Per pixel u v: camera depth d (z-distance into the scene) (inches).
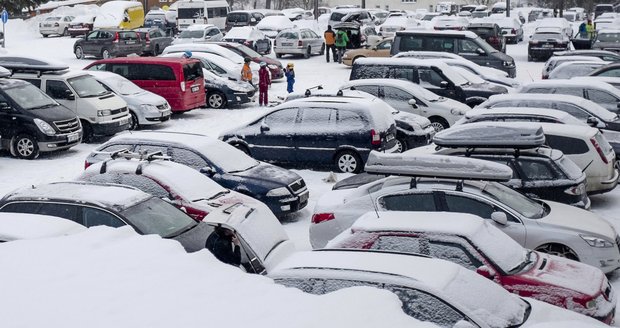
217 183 514.0
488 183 426.9
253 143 697.6
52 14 2164.1
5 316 231.3
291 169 709.3
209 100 1076.5
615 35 1567.4
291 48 1675.7
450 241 323.0
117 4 2062.0
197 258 290.4
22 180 657.6
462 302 253.8
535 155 507.2
